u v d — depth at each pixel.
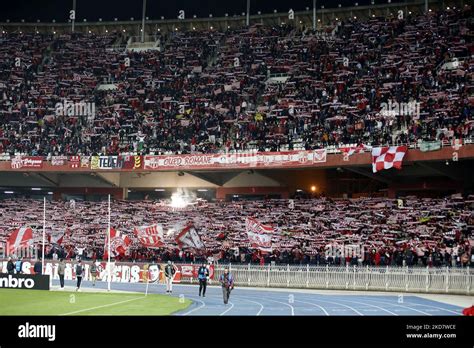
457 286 42.53
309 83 65.81
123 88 73.12
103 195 70.12
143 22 83.44
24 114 71.38
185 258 52.72
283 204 60.22
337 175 63.78
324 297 40.81
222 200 65.81
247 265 49.88
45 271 55.66
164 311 31.91
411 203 54.16
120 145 64.69
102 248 57.03
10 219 64.94
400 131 54.72
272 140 59.78
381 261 47.19
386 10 77.50
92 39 83.62
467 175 53.41
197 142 62.97
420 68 61.31
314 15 77.00
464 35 63.88
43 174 68.25
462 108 53.12
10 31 88.69
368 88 61.75
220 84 70.62
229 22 84.12
